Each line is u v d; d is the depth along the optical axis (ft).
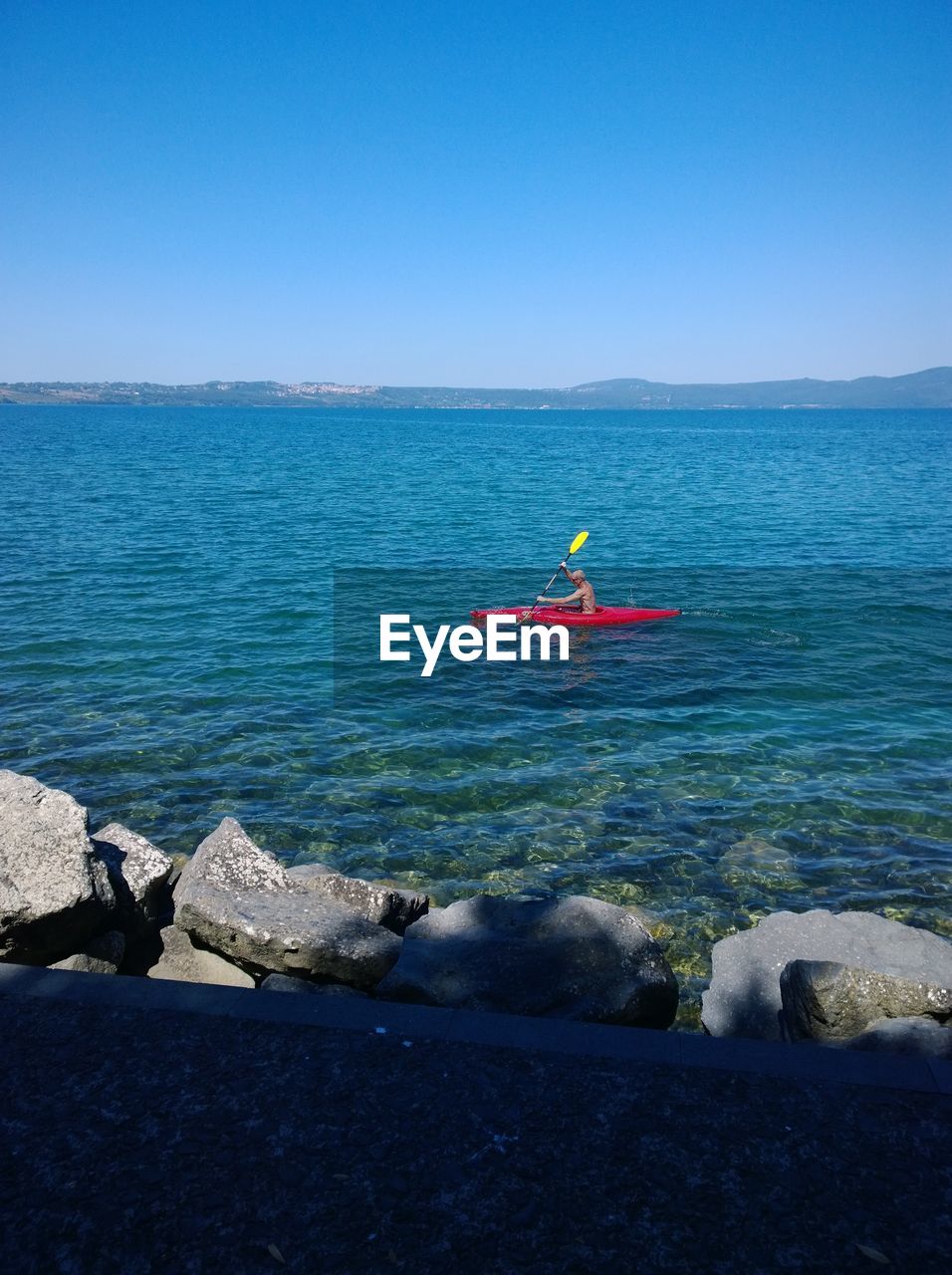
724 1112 10.36
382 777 31.35
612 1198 9.19
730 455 237.66
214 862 19.34
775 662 45.85
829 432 440.45
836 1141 9.95
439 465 191.62
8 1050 11.28
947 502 124.36
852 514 110.73
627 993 15.67
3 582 62.90
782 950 17.85
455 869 25.38
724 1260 8.54
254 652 46.73
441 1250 8.61
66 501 112.68
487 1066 11.07
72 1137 9.91
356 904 19.89
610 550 83.25
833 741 34.99
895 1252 8.64
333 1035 11.61
